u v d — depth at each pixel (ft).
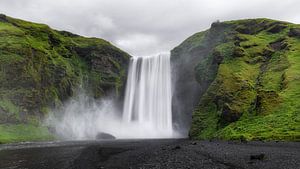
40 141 333.83
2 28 441.27
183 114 472.03
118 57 592.60
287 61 324.39
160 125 508.53
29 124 367.04
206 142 230.07
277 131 207.31
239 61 359.25
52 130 396.78
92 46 571.28
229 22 476.54
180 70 500.74
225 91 304.91
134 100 552.82
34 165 126.72
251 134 219.61
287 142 181.06
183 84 484.74
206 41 474.49
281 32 425.28
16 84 383.04
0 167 121.70
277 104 248.52
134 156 151.84
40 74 429.79
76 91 493.36
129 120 545.85
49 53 477.36
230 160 119.03
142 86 553.64
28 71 402.93
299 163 105.81
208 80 381.19
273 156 125.49
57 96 448.65
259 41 408.87
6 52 392.68
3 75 373.81
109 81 548.72
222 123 282.15
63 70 474.49
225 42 435.94
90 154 169.48
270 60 352.69
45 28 531.50
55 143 287.28
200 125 312.71
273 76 309.42
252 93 289.74
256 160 116.16
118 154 166.91
